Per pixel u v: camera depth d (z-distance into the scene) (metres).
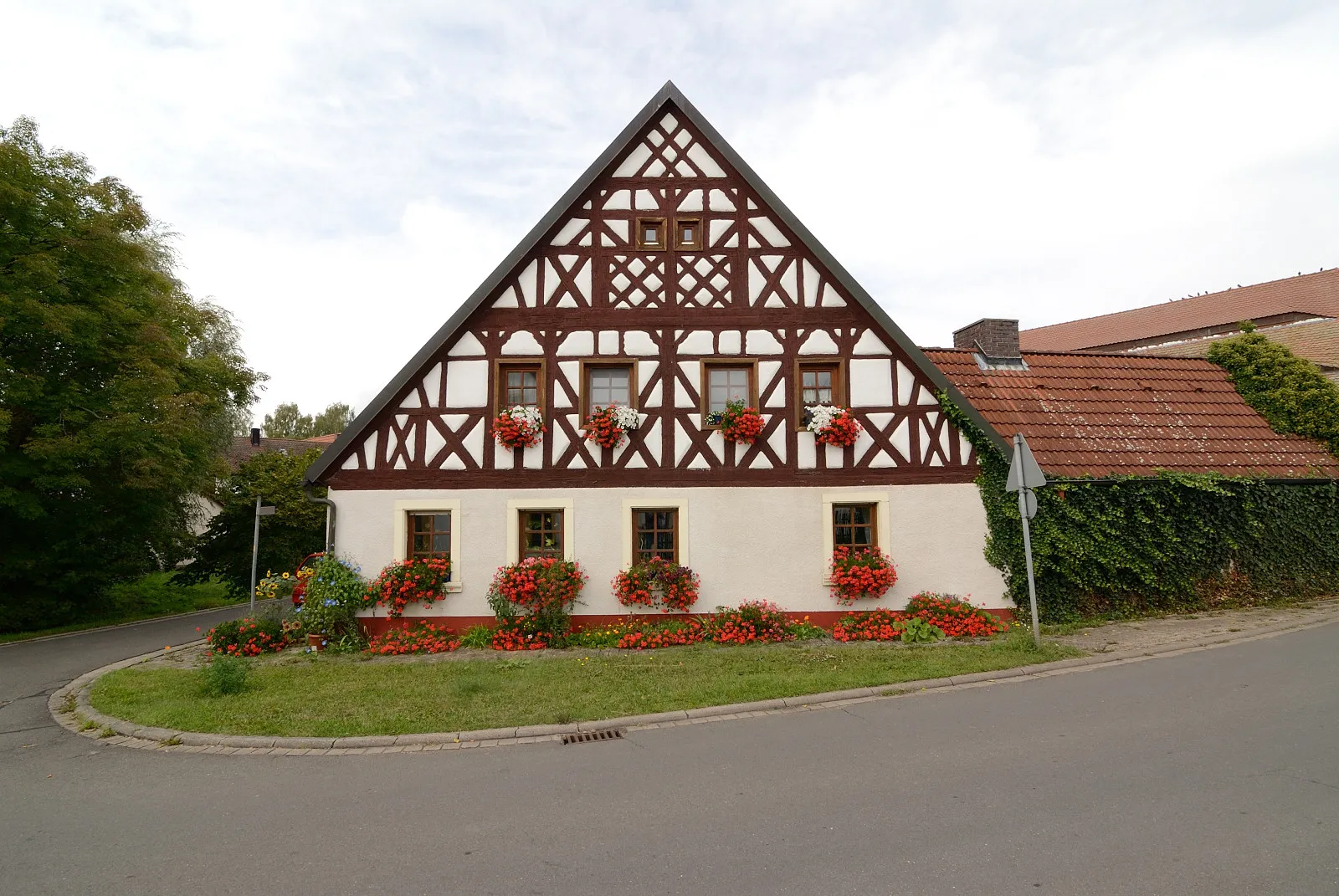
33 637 16.08
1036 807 5.02
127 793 5.95
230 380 21.77
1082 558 12.64
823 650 10.73
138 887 4.30
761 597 12.42
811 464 12.64
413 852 4.66
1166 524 13.27
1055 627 11.91
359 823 5.17
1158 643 10.61
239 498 22.52
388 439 12.54
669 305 12.85
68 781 6.31
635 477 12.55
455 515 12.44
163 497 20.12
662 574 12.15
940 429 12.76
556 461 12.55
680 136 13.16
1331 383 15.86
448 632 12.02
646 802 5.38
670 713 7.72
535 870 4.35
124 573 19.92
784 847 4.54
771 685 8.62
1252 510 14.05
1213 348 17.53
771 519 12.53
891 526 12.56
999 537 12.48
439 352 12.66
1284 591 14.16
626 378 12.93
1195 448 14.75
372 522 12.41
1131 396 15.91
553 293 12.84
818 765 6.06
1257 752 5.99
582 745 6.93
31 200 15.94
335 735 7.25
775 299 12.91
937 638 11.47
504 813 5.26
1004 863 4.24
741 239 13.02
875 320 12.81
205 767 6.57
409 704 8.23
